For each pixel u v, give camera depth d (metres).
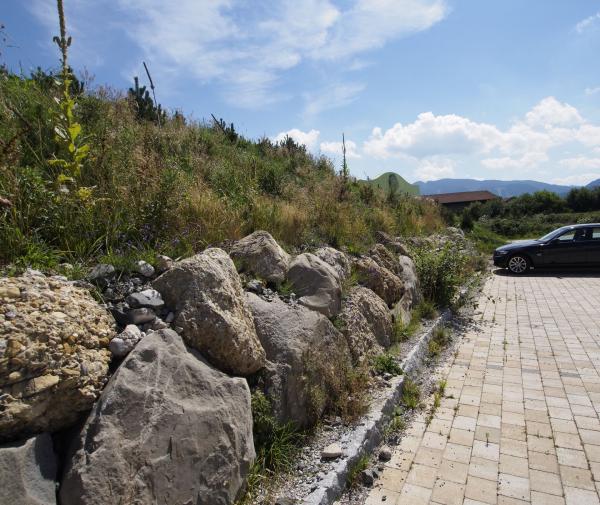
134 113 8.80
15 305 2.35
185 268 3.28
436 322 7.15
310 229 7.02
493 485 3.24
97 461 2.09
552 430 3.99
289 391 3.50
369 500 3.08
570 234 13.38
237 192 6.52
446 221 17.17
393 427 4.08
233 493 2.60
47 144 4.76
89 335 2.55
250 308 3.85
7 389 2.08
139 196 4.50
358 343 4.88
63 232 3.71
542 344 6.45
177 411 2.49
